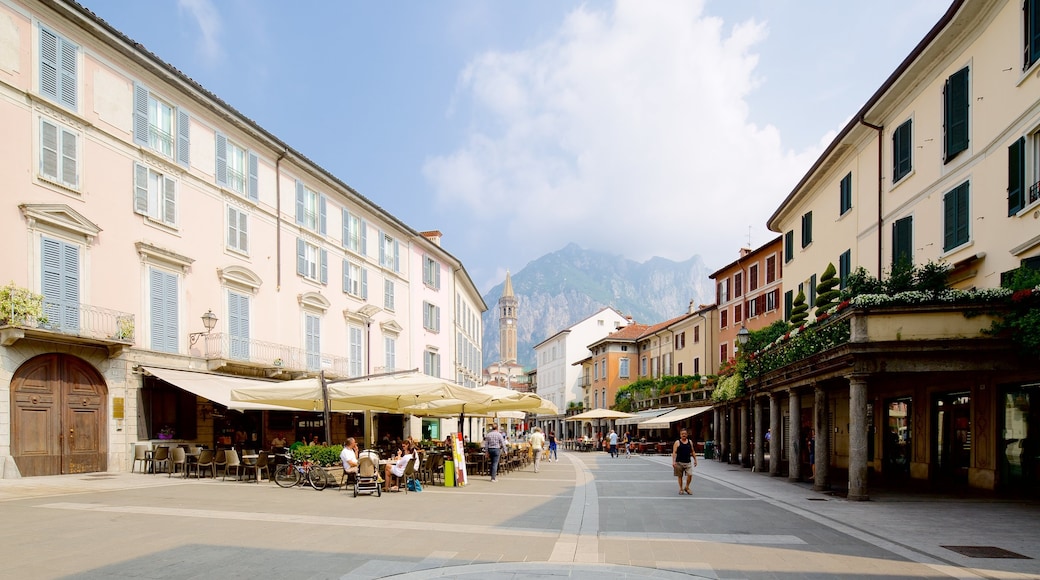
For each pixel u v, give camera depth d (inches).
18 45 735.7
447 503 580.7
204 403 973.2
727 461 1321.4
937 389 760.3
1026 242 562.6
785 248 1282.0
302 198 1289.4
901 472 863.1
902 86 775.1
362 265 1504.7
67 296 780.0
